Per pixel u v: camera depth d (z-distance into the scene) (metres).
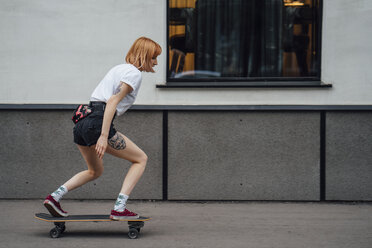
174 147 4.96
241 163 4.95
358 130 4.88
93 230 3.92
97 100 3.54
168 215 4.43
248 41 5.14
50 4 4.91
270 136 4.92
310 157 4.91
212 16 5.14
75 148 4.99
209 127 4.94
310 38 5.07
